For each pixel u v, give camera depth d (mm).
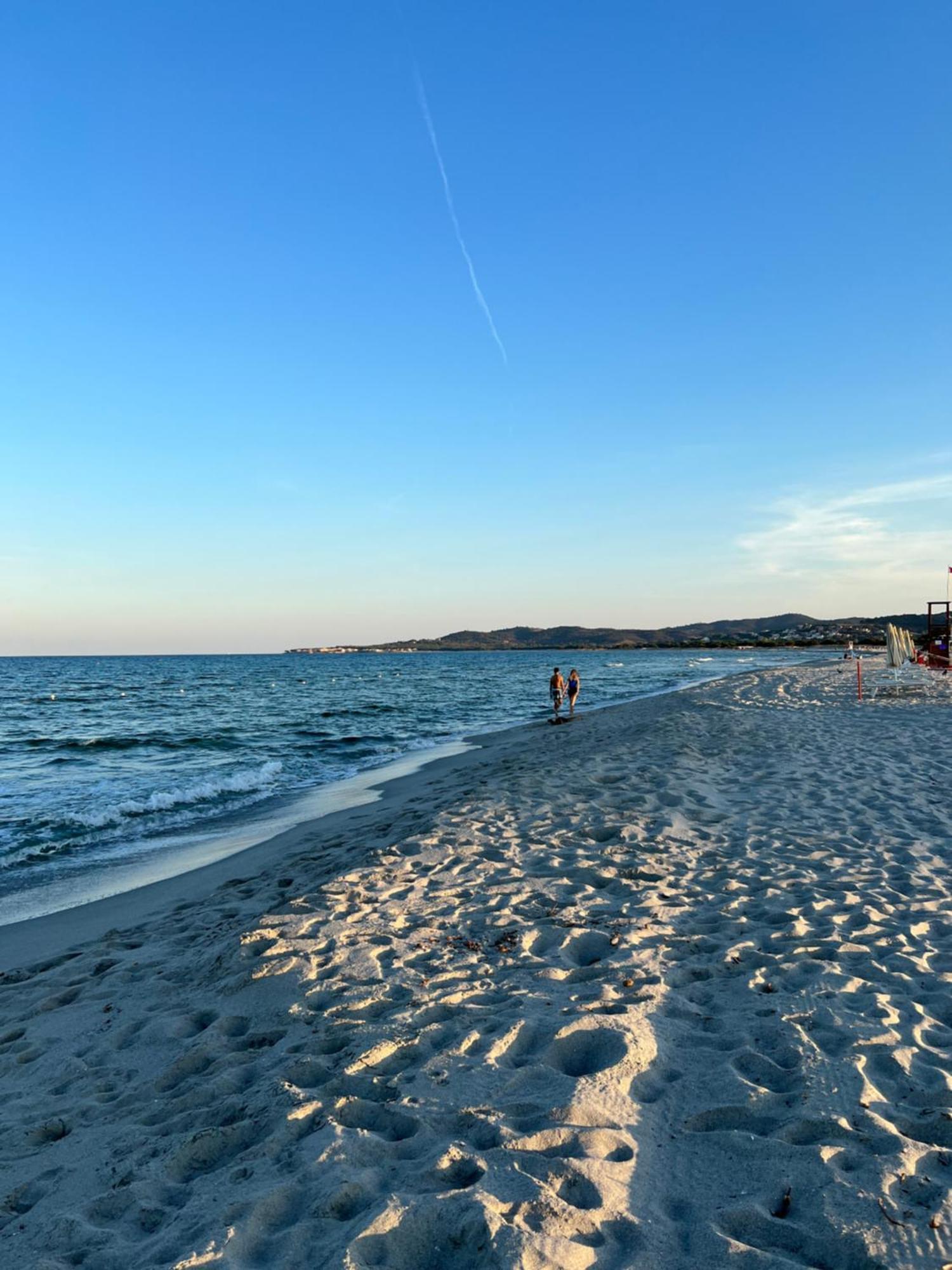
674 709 23891
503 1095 3230
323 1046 3811
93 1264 2500
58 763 20625
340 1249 2344
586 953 5031
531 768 12734
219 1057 3932
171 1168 3010
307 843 9617
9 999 5312
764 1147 2791
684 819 8547
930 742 13766
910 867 6648
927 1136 2879
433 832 8156
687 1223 2463
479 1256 2281
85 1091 3867
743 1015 3936
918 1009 3936
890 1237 2322
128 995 5035
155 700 47250
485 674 83000
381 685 63875
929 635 34594
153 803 13484
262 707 40281
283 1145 2988
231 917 6574
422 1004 4184
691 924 5449
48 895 8461
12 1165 3252
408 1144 2918
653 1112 3119
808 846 7418
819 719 18250
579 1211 2471
